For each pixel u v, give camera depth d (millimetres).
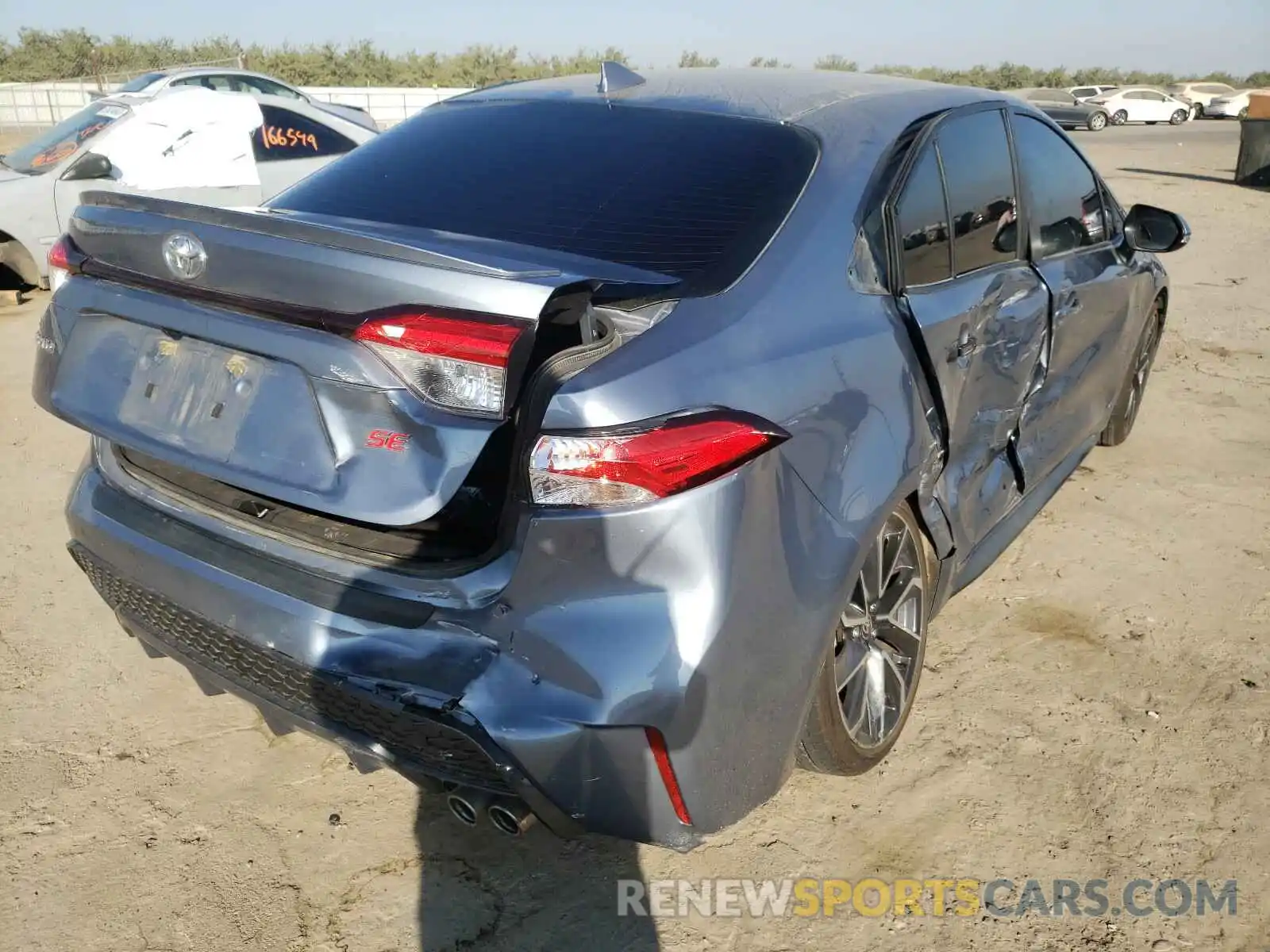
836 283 2355
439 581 1959
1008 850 2461
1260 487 4605
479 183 2643
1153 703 3029
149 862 2381
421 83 45844
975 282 2846
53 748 2754
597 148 2693
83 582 3650
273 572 2131
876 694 2592
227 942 2170
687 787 1955
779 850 2451
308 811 2561
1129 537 4094
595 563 1844
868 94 2896
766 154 2568
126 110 8430
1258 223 12562
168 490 2373
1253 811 2598
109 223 2172
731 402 1963
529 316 1727
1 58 41312
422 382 1815
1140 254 4355
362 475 1879
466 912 2266
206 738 2822
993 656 3258
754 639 1978
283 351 1927
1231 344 7078
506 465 1988
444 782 2049
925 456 2484
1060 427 3723
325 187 2816
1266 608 3574
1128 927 2254
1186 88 43750
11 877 2322
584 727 1873
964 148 2963
